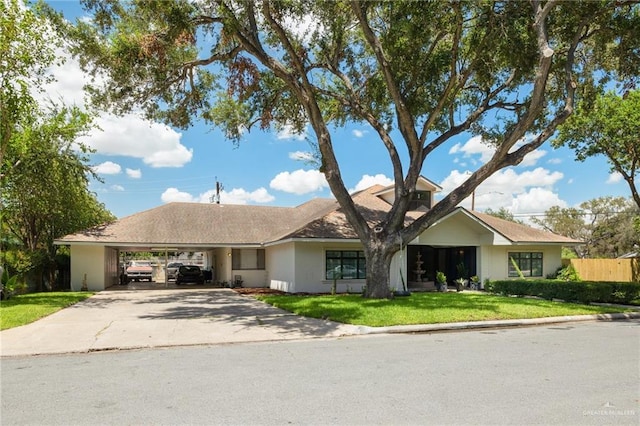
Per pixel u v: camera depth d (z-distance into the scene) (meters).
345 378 6.23
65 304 15.60
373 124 16.33
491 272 24.30
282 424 4.49
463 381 6.05
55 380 6.29
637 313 13.90
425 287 24.06
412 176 15.57
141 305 15.78
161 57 13.87
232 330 10.59
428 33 13.86
